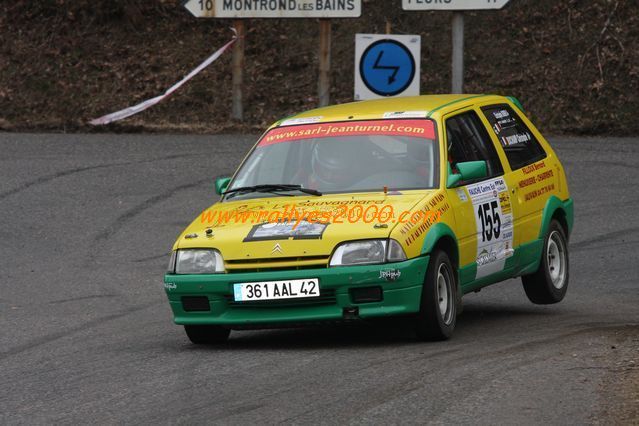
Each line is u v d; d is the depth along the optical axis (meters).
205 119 38.66
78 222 26.42
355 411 10.73
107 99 39.81
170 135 36.62
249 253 14.29
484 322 16.69
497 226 16.30
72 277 21.69
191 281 14.49
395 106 16.83
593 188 28.92
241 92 38.28
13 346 15.59
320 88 35.69
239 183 16.33
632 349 13.33
